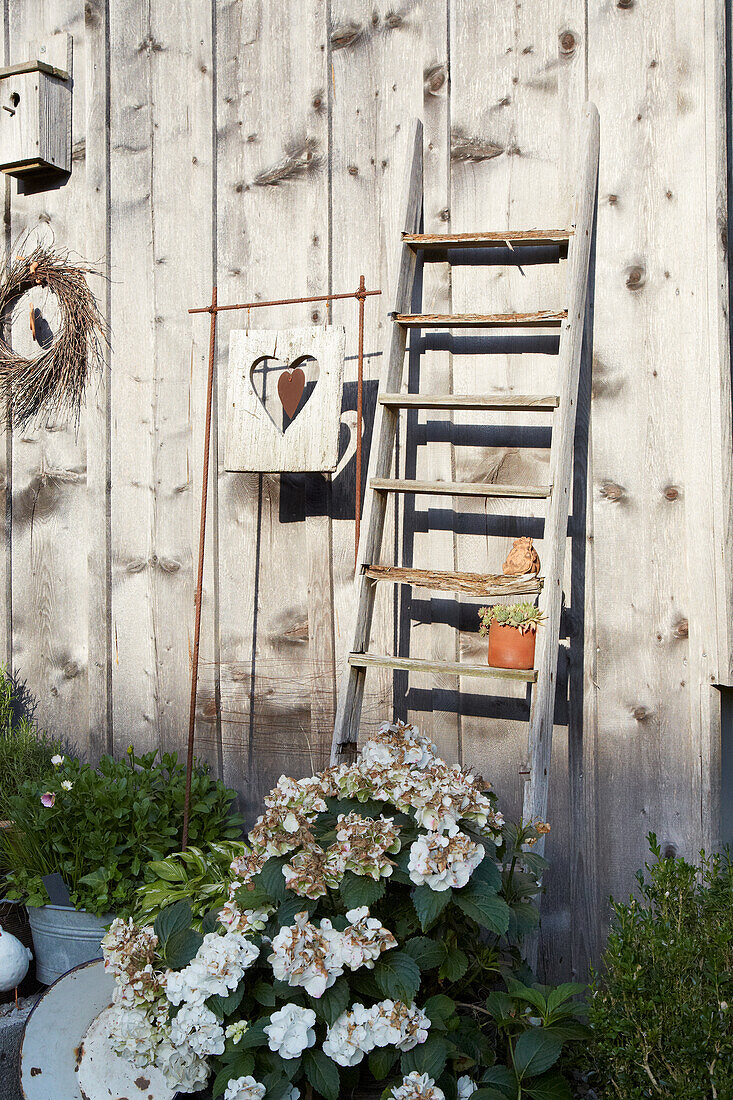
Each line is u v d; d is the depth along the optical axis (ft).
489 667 7.60
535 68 8.39
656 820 7.91
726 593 7.61
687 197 7.82
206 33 9.85
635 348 8.02
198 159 9.92
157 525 10.19
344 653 9.16
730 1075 5.47
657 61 7.95
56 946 8.39
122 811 8.43
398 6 8.91
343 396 9.21
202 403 9.93
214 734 9.78
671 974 5.89
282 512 9.51
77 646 10.78
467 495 8.52
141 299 10.27
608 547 8.11
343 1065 5.92
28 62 10.32
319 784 6.82
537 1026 6.16
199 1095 7.00
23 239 11.16
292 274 9.45
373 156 9.04
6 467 11.27
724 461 7.63
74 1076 7.14
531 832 6.97
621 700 8.04
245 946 6.14
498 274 8.58
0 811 9.37
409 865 6.03
